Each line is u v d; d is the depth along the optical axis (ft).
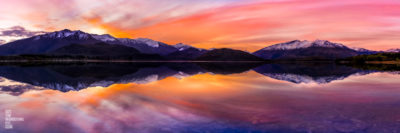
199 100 48.16
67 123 30.63
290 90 65.10
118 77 112.06
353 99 49.75
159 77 113.80
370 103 45.06
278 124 30.76
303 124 30.66
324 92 61.16
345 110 38.70
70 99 47.93
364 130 28.17
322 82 89.92
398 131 27.68
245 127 29.53
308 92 60.95
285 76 122.42
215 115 35.42
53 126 29.37
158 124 30.55
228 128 29.09
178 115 35.19
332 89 67.97
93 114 35.27
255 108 40.55
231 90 64.49
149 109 39.04
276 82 89.10
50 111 36.96
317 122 31.63
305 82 89.45
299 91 62.85
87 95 53.62
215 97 52.16
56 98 49.01
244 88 69.15
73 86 72.54
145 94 55.98
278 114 36.09
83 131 27.68
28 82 84.89
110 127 29.14
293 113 36.68
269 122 31.78
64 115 34.55
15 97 49.98
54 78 104.01
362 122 31.45
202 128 29.12
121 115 34.86
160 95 54.60
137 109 38.88
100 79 99.71
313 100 48.62
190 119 33.09
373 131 27.78
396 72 163.02
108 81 90.53
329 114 35.99
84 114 35.27
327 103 45.21
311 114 36.01
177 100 47.93
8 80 92.58
